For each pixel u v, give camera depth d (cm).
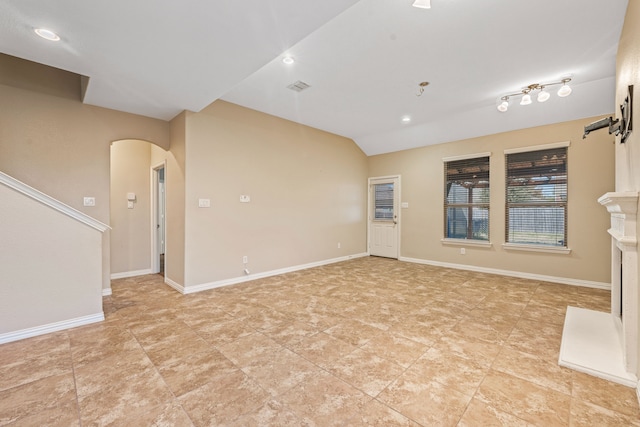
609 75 341
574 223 430
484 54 292
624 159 236
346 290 400
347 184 638
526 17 235
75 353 227
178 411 162
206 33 217
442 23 242
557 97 404
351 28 249
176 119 406
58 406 166
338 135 614
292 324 284
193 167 389
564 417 157
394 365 210
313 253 561
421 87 371
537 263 462
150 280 457
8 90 319
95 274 290
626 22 226
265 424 152
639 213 181
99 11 191
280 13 195
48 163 341
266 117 475
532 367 207
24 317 255
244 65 265
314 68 320
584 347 227
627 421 153
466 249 538
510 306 335
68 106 353
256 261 463
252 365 210
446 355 224
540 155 461
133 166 488
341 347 237
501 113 456
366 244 694
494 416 157
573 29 251
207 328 274
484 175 519
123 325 282
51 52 243
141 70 275
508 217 493
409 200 618
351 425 151
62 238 274
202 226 399
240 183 441
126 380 192
